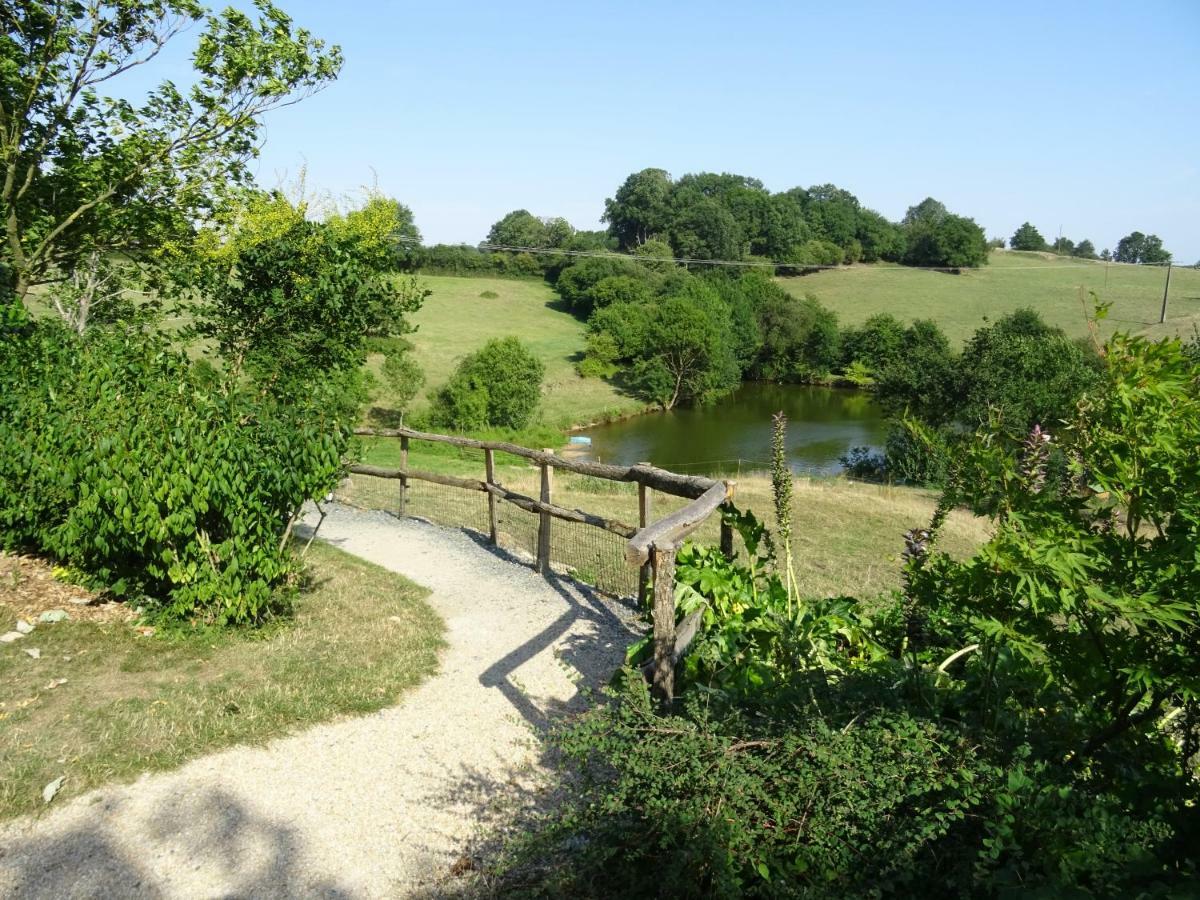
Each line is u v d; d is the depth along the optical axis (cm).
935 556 367
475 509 1177
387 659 584
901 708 348
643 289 7238
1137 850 237
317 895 349
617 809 304
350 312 759
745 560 1068
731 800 293
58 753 429
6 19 898
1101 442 300
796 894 267
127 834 378
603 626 673
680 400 5631
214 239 1148
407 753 464
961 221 9394
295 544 884
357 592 734
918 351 3341
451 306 7525
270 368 716
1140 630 284
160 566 609
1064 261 10056
